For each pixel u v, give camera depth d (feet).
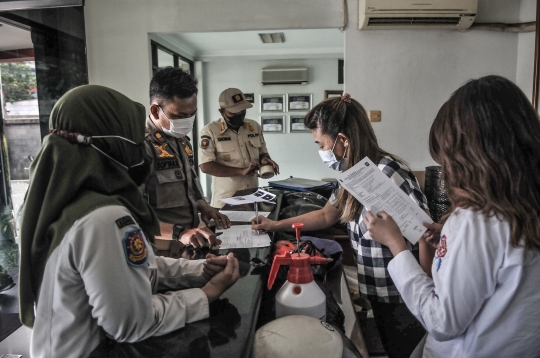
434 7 10.34
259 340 2.38
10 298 8.38
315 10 11.57
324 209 5.21
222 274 2.84
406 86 11.50
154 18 12.07
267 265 3.60
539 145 2.27
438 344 2.63
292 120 20.99
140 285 2.25
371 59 11.50
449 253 2.29
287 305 2.86
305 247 3.83
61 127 2.41
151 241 2.82
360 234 4.25
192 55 19.97
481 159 2.28
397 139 11.71
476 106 2.35
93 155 2.42
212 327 2.46
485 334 2.28
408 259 2.74
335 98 4.37
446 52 11.30
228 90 10.46
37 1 6.46
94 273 2.09
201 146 10.52
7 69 11.82
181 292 2.65
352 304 3.62
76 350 2.25
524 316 2.19
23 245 2.30
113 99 2.57
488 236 2.19
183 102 4.67
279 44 18.66
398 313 4.00
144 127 2.77
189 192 5.32
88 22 12.19
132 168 2.80
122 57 12.26
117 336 2.21
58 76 10.56
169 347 2.25
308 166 21.24
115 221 2.21
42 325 2.27
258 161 11.02
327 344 2.31
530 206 2.19
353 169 3.38
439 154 2.65
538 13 9.87
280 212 6.27
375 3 10.46
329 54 19.75
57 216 2.26
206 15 11.94
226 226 5.08
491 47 11.18
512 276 2.16
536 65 10.00
